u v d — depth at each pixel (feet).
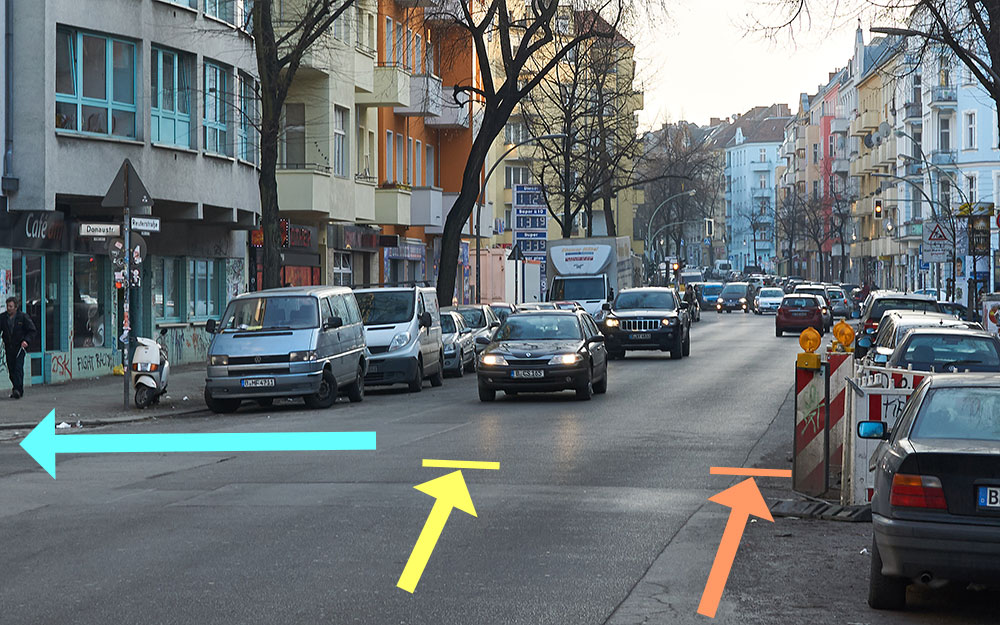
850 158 450.30
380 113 169.17
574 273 165.37
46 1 90.43
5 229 89.10
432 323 100.27
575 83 207.00
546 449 55.26
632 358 136.56
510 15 133.59
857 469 39.75
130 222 75.10
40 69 90.22
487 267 240.53
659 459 51.96
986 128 295.48
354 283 164.66
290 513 38.42
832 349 45.93
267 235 94.84
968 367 57.88
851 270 452.35
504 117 130.31
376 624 25.08
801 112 608.19
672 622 25.54
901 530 25.53
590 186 208.95
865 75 406.82
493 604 26.84
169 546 33.32
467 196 130.62
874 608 27.14
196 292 122.52
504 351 82.79
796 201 508.53
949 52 90.27
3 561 31.53
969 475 25.27
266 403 84.69
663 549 33.24
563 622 25.39
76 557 31.94
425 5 173.06
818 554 33.04
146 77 99.60
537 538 34.58
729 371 113.39
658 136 250.37
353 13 148.66
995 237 289.33
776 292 312.09
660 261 385.91
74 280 100.12
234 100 114.11
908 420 27.91
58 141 91.71
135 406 77.77
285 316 79.82
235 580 29.12
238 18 115.34
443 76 199.52
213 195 109.29
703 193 397.19
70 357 98.32
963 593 29.04
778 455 53.52
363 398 89.20
